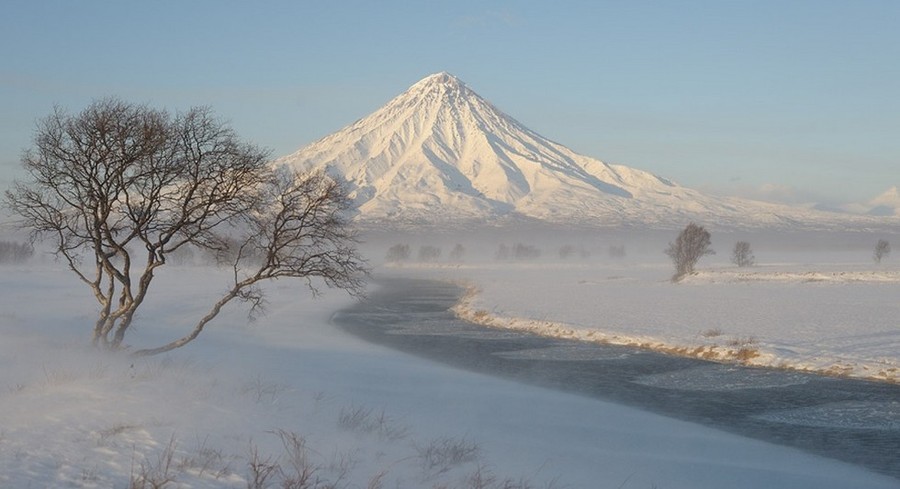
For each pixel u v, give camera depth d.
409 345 35.28
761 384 25.47
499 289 72.62
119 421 10.39
